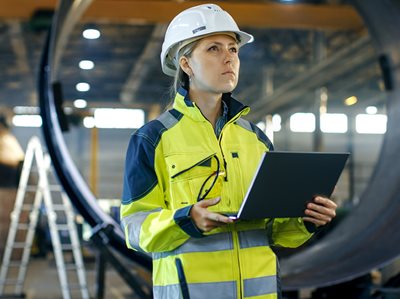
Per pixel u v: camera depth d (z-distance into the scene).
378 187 5.83
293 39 16.03
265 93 17.88
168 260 1.78
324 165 1.69
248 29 15.47
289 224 1.85
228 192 1.78
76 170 4.94
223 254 1.75
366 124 24.39
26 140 24.33
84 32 15.37
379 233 5.19
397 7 6.13
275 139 22.77
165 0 11.85
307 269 5.18
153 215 1.75
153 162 1.78
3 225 15.68
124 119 24.36
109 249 4.34
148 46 16.34
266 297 1.78
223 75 1.79
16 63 18.22
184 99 1.81
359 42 13.17
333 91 19.67
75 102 22.88
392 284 4.98
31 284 10.35
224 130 1.83
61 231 13.38
